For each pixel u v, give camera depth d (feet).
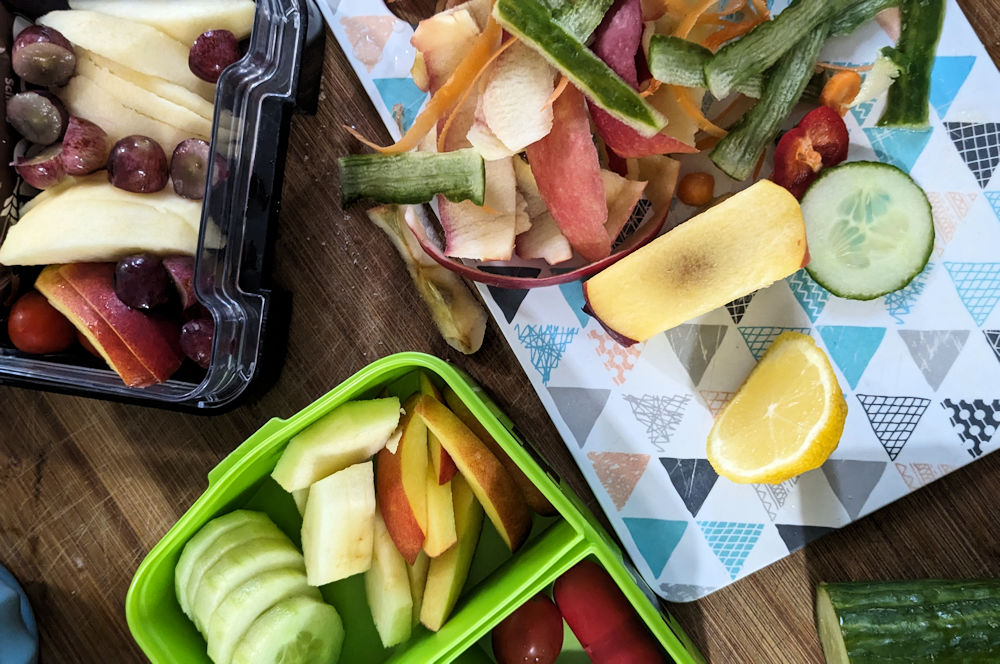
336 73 1.38
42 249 1.28
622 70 1.22
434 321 1.37
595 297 1.26
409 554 1.29
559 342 1.36
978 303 1.31
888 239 1.29
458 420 1.30
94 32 1.28
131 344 1.28
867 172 1.28
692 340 1.35
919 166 1.31
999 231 1.30
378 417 1.28
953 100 1.30
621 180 1.28
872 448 1.33
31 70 1.27
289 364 1.39
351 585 1.38
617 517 1.36
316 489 1.28
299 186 1.38
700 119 1.25
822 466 1.34
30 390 1.40
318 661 1.33
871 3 1.26
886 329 1.32
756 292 1.34
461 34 1.24
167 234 1.28
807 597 1.35
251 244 1.33
